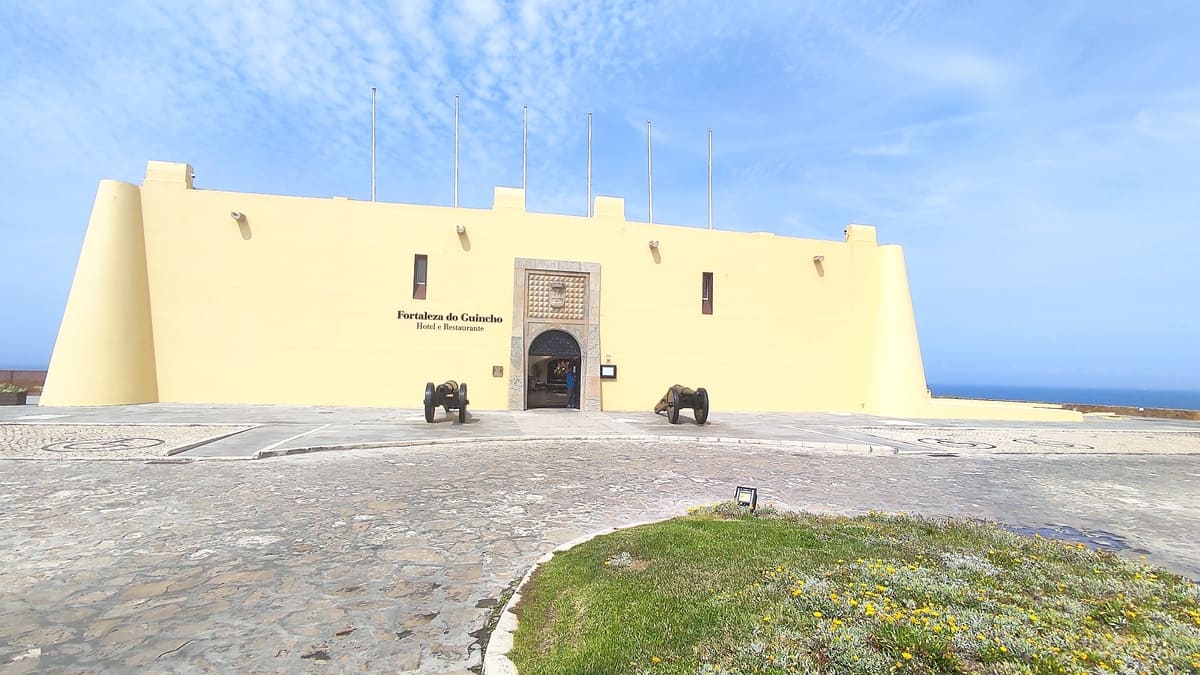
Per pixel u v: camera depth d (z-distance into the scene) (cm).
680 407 1622
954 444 1389
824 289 2278
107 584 438
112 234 1719
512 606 407
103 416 1405
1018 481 965
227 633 369
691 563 456
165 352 1778
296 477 816
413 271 1897
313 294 1847
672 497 770
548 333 1988
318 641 363
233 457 920
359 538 560
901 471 1027
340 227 1873
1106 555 524
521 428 1403
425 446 1133
